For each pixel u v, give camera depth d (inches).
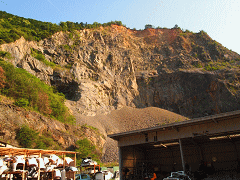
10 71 1871.3
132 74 4628.4
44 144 1422.2
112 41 5191.9
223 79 4340.6
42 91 2123.5
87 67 3993.6
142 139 828.0
